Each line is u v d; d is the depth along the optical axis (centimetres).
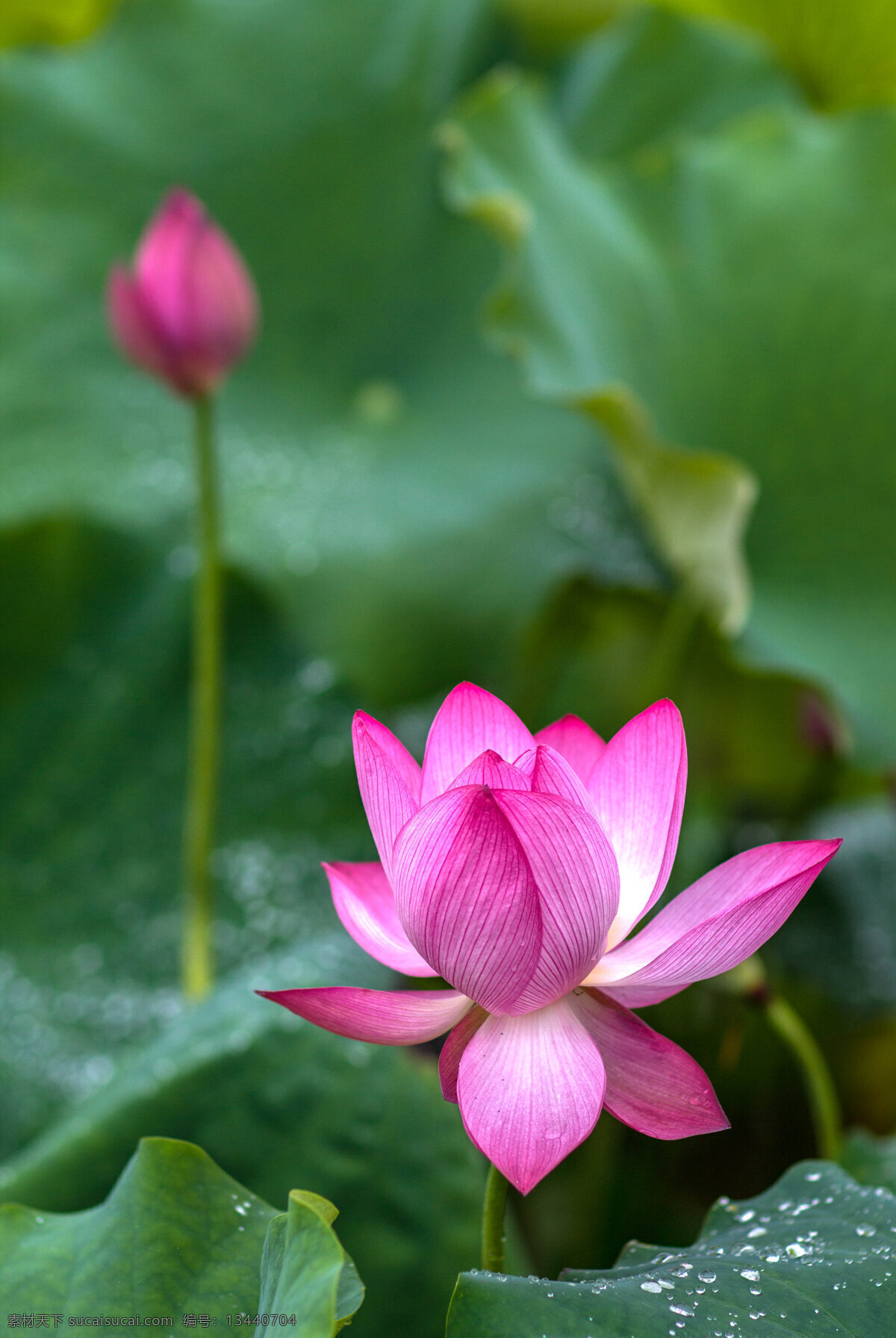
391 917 200
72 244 409
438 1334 213
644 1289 194
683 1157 307
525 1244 298
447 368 427
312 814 359
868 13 418
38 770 367
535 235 345
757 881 195
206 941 310
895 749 304
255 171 430
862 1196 201
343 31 442
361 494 395
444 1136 219
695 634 336
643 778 197
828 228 375
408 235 434
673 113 447
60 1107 304
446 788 199
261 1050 221
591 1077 193
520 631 373
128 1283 196
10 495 378
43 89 419
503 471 401
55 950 336
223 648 380
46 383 395
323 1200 194
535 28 474
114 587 389
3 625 381
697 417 363
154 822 359
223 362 304
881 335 358
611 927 197
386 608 373
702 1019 292
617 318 361
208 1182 201
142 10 438
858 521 350
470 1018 196
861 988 333
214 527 311
